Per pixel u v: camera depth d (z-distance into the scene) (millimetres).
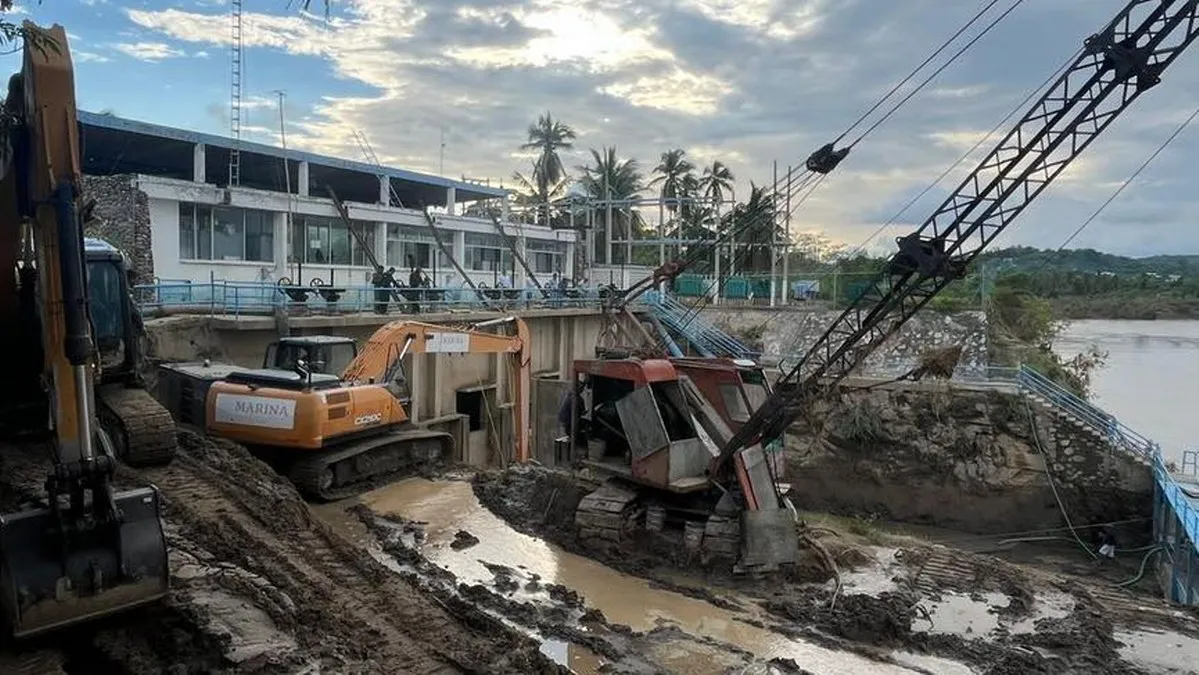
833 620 9281
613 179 61156
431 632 7531
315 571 8422
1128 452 23359
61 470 5531
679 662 8070
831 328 11602
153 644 6246
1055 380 30594
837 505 26375
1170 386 45812
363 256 31953
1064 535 23594
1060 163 10141
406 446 14617
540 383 28406
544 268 45188
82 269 5500
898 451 25812
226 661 5992
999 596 10602
